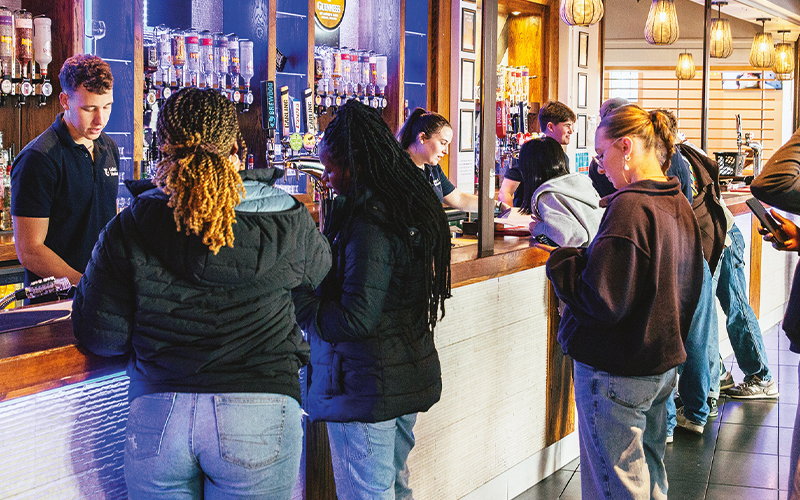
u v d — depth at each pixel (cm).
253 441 161
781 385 473
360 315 191
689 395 387
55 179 293
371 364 201
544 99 709
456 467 288
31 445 169
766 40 780
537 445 337
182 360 157
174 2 493
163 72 457
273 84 477
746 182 676
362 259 192
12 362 159
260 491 164
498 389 307
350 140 199
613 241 221
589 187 316
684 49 957
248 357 163
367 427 203
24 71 385
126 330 157
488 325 298
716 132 1052
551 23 696
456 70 616
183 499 164
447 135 333
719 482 334
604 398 238
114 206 322
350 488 211
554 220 306
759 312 593
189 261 153
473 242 334
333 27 582
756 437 386
